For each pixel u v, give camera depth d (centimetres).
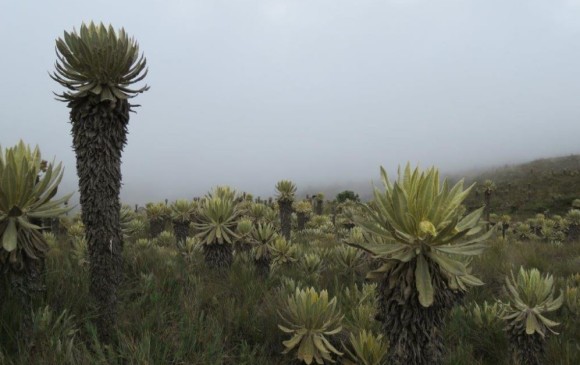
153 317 409
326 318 392
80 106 367
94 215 366
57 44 357
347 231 1505
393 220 263
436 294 260
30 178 309
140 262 601
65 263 523
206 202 660
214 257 640
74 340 340
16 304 314
